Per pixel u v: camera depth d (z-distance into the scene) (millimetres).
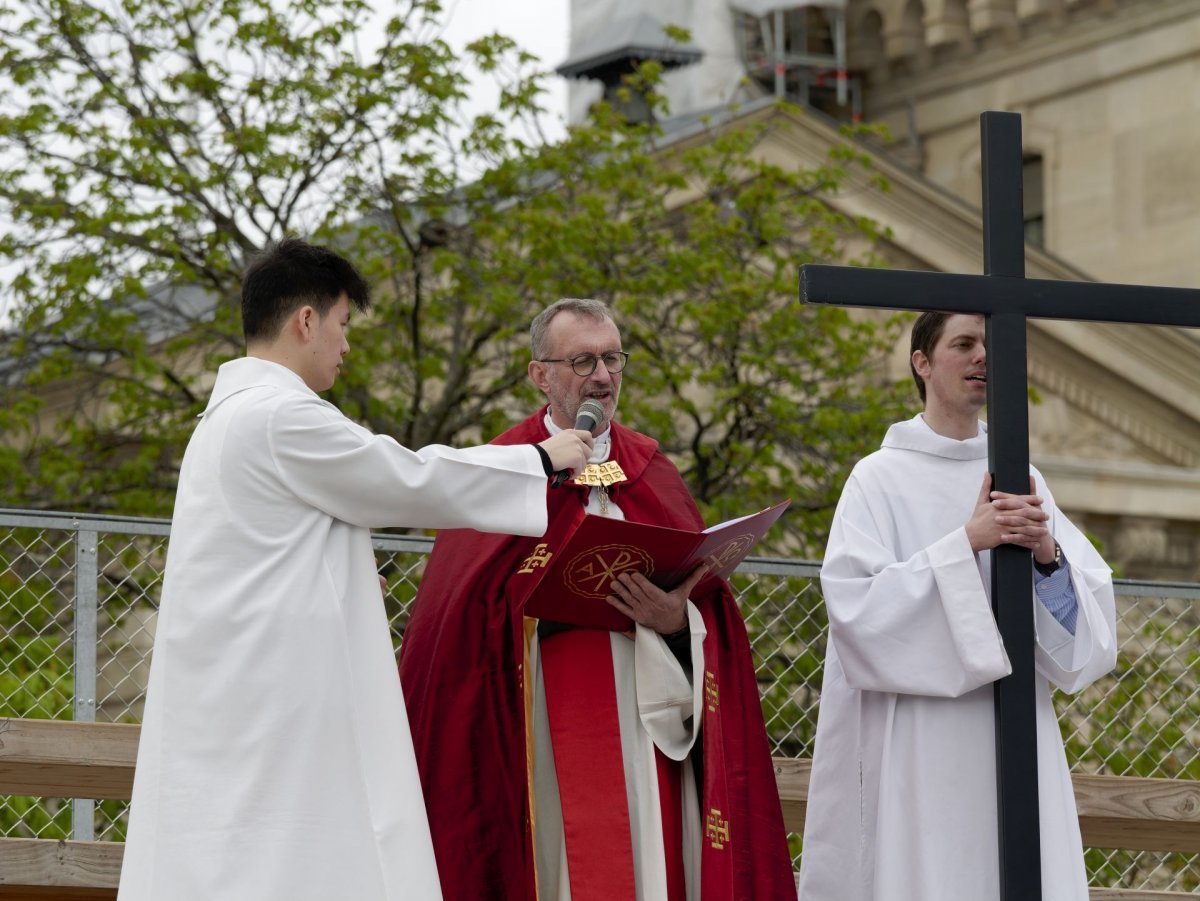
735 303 15906
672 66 26578
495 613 6266
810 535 15438
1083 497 23484
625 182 16562
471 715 6199
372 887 5277
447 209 16781
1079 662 6133
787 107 18625
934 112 30062
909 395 16531
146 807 5324
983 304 5930
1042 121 28750
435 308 16688
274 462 5500
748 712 6285
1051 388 23938
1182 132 26969
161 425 16625
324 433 5527
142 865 5273
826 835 6387
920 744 6145
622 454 6602
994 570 5949
